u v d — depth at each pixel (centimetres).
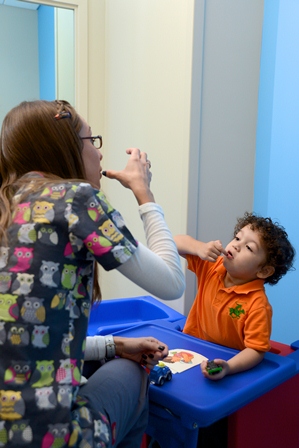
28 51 300
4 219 66
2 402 59
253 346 95
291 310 147
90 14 190
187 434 85
